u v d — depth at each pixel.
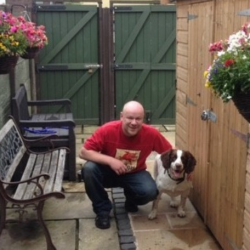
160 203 4.12
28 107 5.96
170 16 6.97
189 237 3.50
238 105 1.89
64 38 6.91
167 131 7.04
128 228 3.62
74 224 3.75
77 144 6.21
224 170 3.13
